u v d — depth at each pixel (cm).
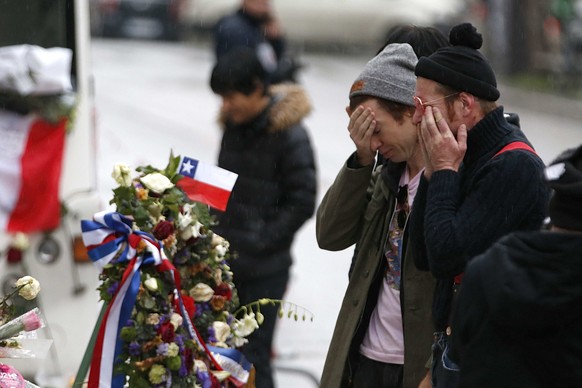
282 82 1955
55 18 1748
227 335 1138
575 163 803
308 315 2317
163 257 1081
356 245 1226
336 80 6150
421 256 1074
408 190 1154
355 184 1174
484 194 1016
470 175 1047
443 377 1009
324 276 2603
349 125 1149
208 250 1131
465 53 1042
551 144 4469
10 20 1739
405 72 1130
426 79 1047
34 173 1677
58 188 1695
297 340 2169
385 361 1170
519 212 1012
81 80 1741
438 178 1023
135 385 1077
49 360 1709
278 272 1653
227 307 1155
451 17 6712
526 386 781
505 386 786
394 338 1166
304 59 6869
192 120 4784
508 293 773
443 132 1026
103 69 6469
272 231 1634
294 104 1644
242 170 1650
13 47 1725
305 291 2480
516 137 1055
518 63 6194
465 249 995
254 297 1639
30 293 1098
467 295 809
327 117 4900
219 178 1152
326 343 2162
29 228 1680
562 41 6169
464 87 1034
